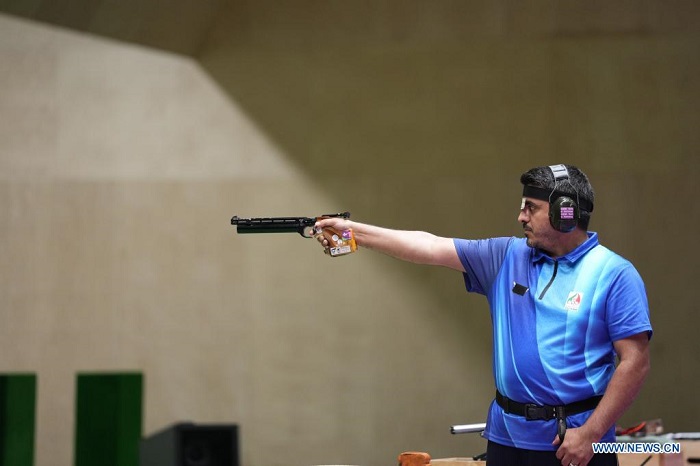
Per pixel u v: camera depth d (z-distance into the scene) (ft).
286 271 46.93
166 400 46.65
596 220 46.37
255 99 47.93
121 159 47.98
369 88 47.65
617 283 18.48
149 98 48.21
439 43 47.55
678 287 45.73
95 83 48.39
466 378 45.93
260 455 46.21
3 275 47.52
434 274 46.50
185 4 43.78
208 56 48.24
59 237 47.67
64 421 46.68
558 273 19.02
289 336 46.65
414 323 46.34
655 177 46.34
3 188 48.01
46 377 46.96
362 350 46.42
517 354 18.74
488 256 20.26
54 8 38.78
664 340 45.52
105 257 47.50
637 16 46.98
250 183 47.50
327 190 47.26
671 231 46.01
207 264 47.24
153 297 47.19
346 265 46.73
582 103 46.80
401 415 46.01
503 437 18.78
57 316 47.26
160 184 47.75
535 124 46.83
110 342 47.03
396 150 47.21
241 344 46.75
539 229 19.07
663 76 46.68
